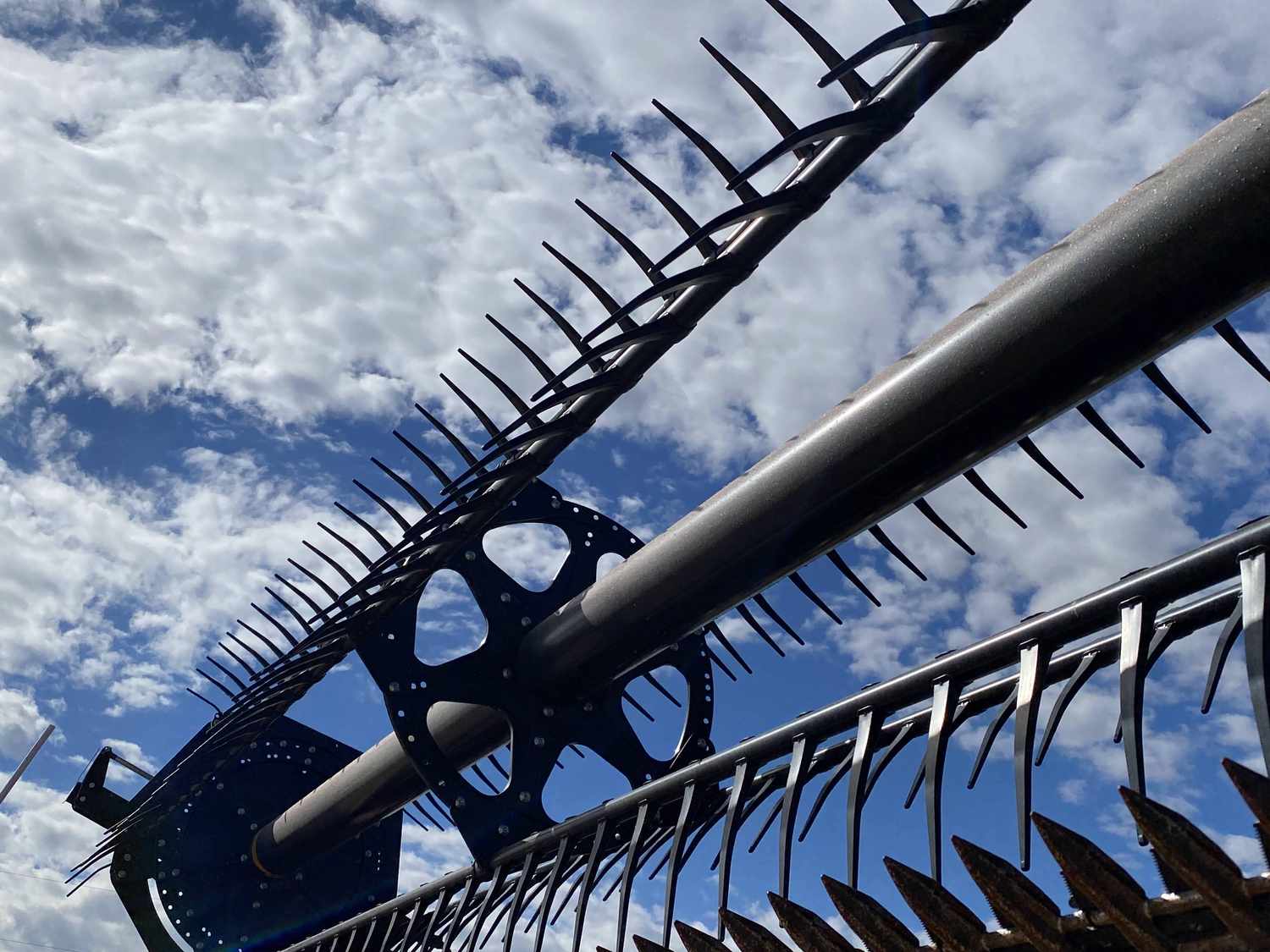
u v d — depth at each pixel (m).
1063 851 3.98
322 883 13.72
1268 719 3.82
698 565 7.23
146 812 12.84
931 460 5.77
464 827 8.30
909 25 4.83
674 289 6.32
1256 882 3.59
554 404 6.84
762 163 5.29
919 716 5.80
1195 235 4.51
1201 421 5.46
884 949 4.69
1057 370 5.11
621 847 8.05
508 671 8.81
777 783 6.63
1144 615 4.43
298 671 10.04
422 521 7.99
